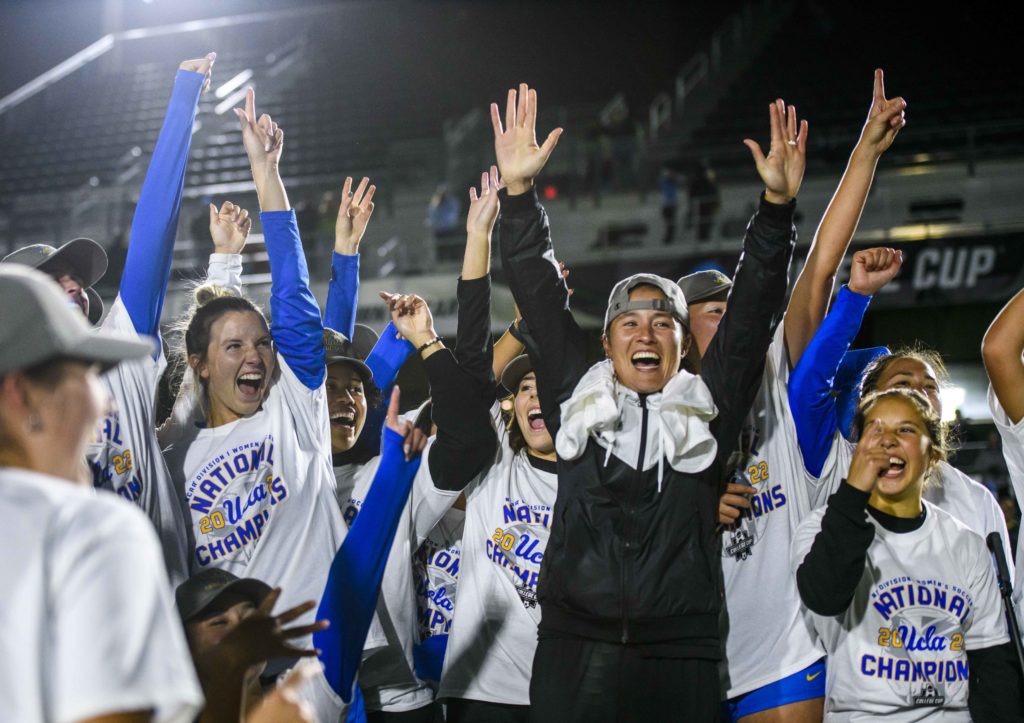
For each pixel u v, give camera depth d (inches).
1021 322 112.9
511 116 111.2
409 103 647.1
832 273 125.8
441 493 124.3
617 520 101.9
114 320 115.3
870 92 577.9
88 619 49.4
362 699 118.5
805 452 125.0
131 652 49.6
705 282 131.0
